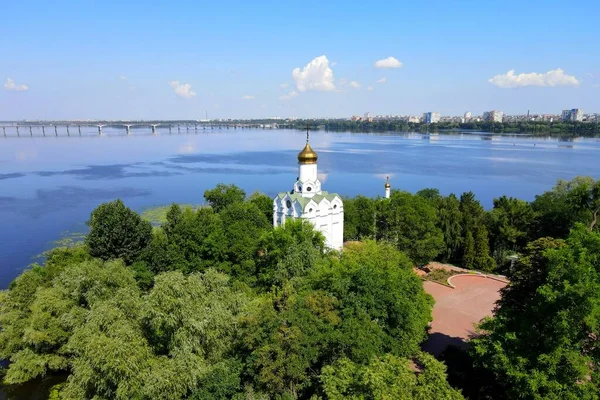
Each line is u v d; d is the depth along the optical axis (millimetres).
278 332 35250
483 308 59750
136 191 168875
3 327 51000
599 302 29297
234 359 38750
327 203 70375
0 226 116438
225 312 41500
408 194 79000
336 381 31328
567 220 73750
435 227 76812
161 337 39625
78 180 192375
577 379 30859
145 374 35312
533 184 183375
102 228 64312
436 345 49219
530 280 37406
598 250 32500
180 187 179250
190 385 35719
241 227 63188
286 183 191750
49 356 48625
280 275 52938
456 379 39688
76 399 38188
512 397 33000
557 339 31078
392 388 27875
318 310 37688
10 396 48594
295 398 35094
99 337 35656
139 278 59031
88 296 47312
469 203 87000
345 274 44406
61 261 59969
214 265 60625
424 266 77125
